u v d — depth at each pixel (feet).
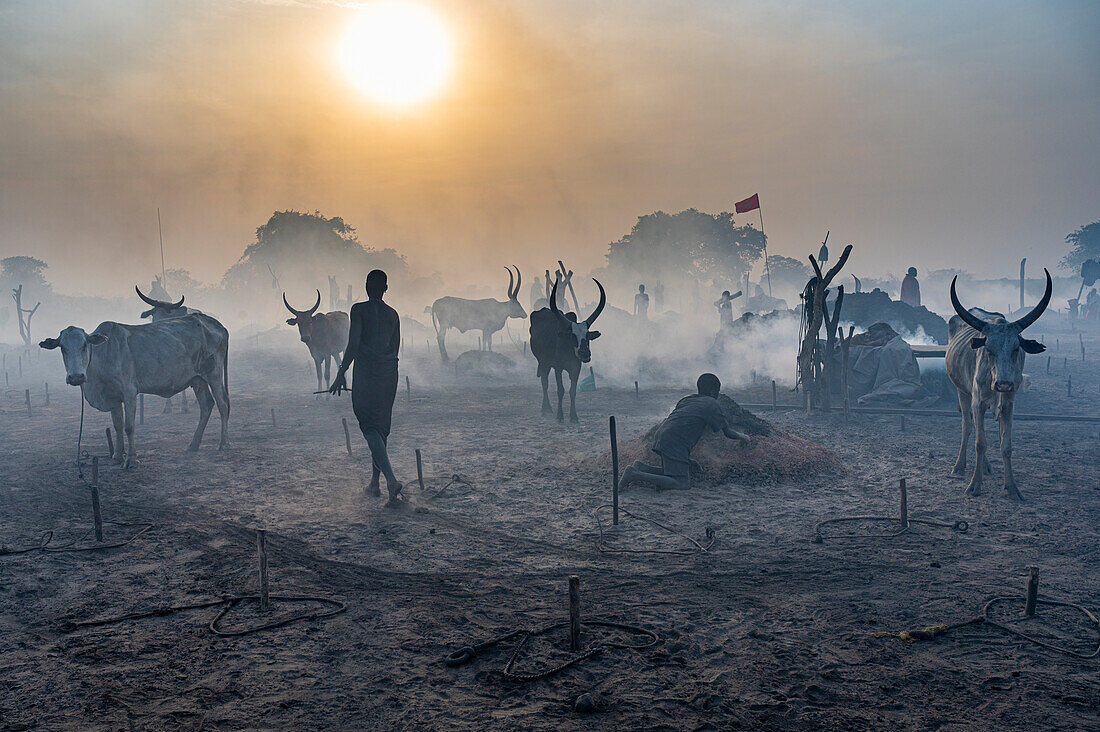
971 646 16.46
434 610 18.92
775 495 29.94
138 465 36.83
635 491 30.83
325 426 49.37
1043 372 74.64
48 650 16.76
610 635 17.28
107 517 28.02
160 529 26.37
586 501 29.53
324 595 20.10
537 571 21.95
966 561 22.15
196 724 13.58
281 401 63.31
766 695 14.43
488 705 14.16
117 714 13.94
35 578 21.52
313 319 65.26
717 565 22.22
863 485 31.48
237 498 30.66
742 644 16.72
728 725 13.34
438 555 23.44
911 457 36.78
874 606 18.83
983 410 30.04
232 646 16.89
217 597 19.93
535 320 51.88
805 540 24.38
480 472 34.94
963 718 13.50
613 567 22.22
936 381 56.34
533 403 59.57
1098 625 17.08
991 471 33.30
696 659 16.03
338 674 15.51
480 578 21.42
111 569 22.27
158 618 18.58
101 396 36.88
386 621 18.21
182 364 38.93
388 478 29.22
